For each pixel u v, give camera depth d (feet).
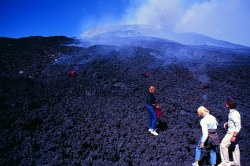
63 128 21.56
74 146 19.15
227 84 43.98
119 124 24.25
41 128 21.22
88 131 21.75
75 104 27.48
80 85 33.47
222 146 17.07
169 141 22.07
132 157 19.20
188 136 23.25
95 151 19.13
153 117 22.61
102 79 37.27
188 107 31.42
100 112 26.32
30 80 32.48
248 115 31.50
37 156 17.56
